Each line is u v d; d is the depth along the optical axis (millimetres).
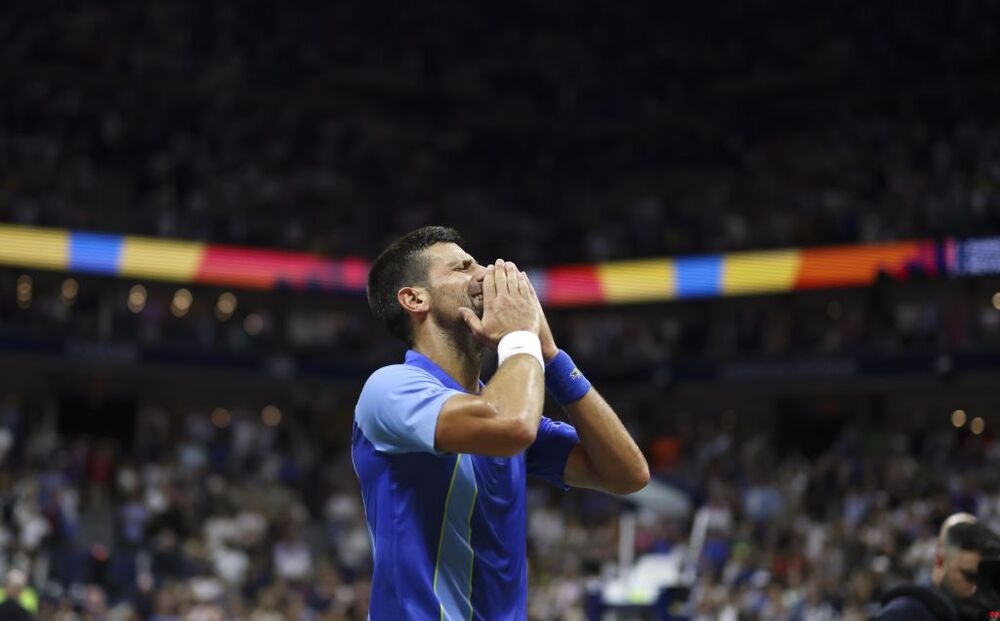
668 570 40500
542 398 9805
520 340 10078
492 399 9633
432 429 9562
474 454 9945
